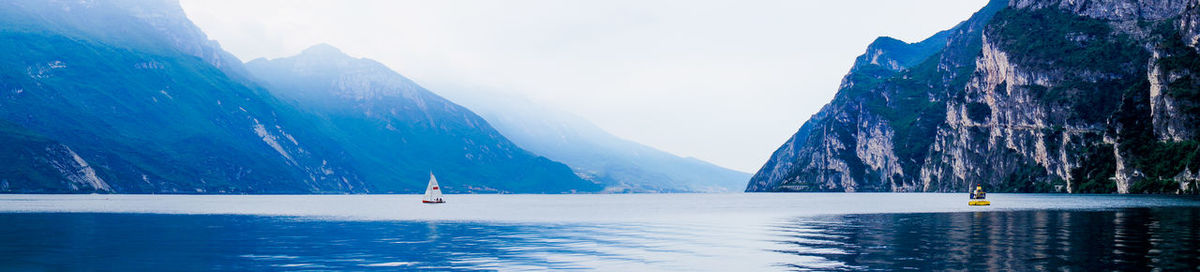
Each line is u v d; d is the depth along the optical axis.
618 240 61.25
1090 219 83.12
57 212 125.94
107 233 70.75
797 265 41.50
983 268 37.78
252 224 88.94
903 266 39.66
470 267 42.56
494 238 64.31
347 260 46.28
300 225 86.88
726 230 73.75
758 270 39.59
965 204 163.25
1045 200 184.62
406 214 125.31
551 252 50.84
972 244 51.81
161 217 108.56
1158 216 88.31
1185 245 48.38
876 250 48.88
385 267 42.78
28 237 64.94
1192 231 61.19
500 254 49.56
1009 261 40.53
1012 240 54.41
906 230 68.75
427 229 78.50
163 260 46.56
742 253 48.75
